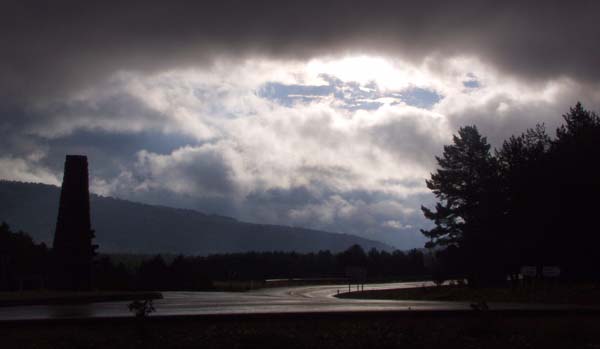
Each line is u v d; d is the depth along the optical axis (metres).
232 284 93.38
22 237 72.00
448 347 17.98
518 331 20.30
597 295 37.94
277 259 136.75
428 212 72.88
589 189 49.19
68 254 53.06
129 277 76.44
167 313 25.50
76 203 53.88
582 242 48.91
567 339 19.34
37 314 25.78
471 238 61.75
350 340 18.80
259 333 18.97
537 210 51.97
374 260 139.88
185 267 82.00
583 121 58.44
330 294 67.56
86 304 34.97
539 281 49.78
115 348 17.72
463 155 72.25
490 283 59.22
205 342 18.36
